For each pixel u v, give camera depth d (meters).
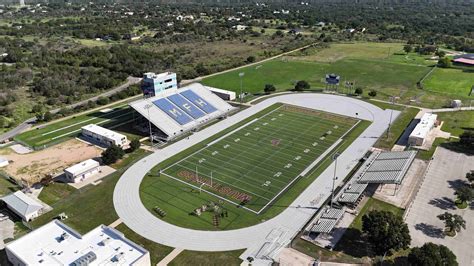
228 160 93.69
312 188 80.88
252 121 118.50
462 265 58.44
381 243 57.94
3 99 136.38
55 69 173.88
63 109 128.00
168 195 79.38
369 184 81.81
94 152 99.50
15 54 194.25
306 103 134.50
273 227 68.75
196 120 116.62
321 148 99.31
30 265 55.22
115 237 61.31
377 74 174.12
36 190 81.75
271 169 88.94
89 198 78.81
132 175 87.56
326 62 198.50
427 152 95.94
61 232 62.81
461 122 115.19
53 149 101.81
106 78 160.75
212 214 72.75
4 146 104.44
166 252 63.09
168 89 125.25
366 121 117.19
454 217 65.50
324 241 64.75
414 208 73.19
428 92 146.12
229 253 62.62
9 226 70.56
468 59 191.75
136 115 125.62
